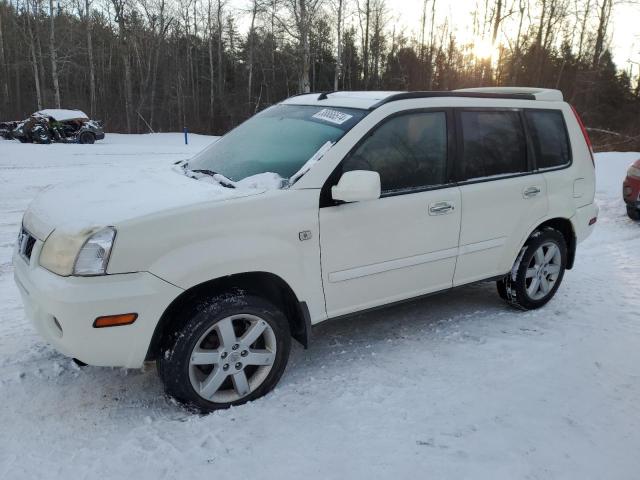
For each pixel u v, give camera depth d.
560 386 3.45
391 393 3.31
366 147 3.48
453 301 4.95
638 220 8.45
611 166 13.34
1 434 2.88
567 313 4.66
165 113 47.03
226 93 48.50
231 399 3.15
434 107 3.82
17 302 4.71
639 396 3.37
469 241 4.01
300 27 26.36
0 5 47.84
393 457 2.71
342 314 3.52
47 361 3.65
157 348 2.99
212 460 2.68
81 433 2.91
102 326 2.68
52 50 34.44
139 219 2.75
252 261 3.01
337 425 2.98
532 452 2.79
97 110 45.19
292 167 3.39
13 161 14.09
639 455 2.80
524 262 4.45
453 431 2.94
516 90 4.86
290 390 3.34
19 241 3.25
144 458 2.69
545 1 34.31
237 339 3.11
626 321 4.50
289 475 2.58
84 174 12.40
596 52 35.28
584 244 7.11
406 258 3.68
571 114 4.80
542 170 4.49
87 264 2.66
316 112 3.87
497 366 3.69
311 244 3.23
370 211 3.43
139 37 45.50
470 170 4.00
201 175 3.56
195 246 2.87
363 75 44.62
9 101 44.31
